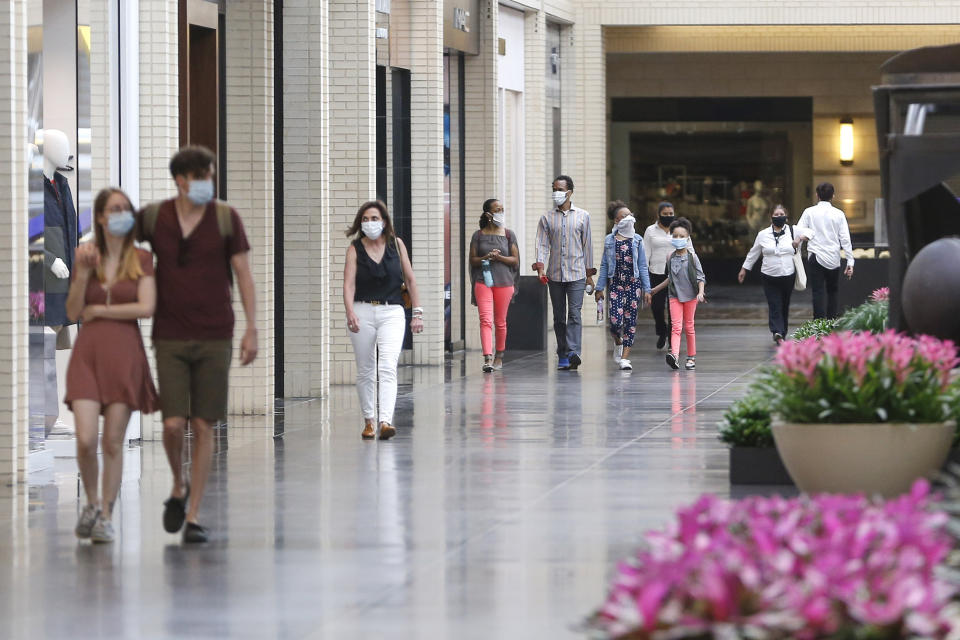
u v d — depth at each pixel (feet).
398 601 61.67
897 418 75.92
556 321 168.04
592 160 249.55
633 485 89.25
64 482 95.66
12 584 65.82
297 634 56.80
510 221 217.15
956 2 255.29
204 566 69.05
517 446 106.83
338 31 152.66
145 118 111.96
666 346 195.93
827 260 192.03
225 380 75.72
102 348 75.00
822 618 38.96
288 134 139.85
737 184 339.36
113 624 58.75
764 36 275.80
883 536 43.65
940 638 39.65
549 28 239.91
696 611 39.86
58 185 106.93
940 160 88.74
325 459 101.91
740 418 88.53
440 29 176.55
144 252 75.41
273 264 132.98
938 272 86.53
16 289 92.84
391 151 173.06
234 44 128.98
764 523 44.65
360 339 111.86
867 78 331.16
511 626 57.47
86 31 108.47
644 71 334.24
